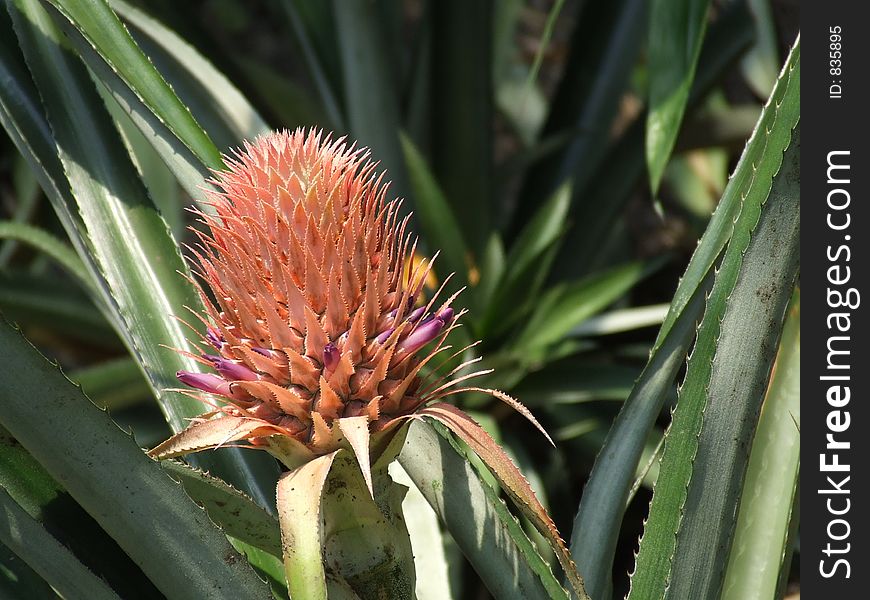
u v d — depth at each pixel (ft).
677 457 2.55
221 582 2.39
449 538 3.79
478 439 2.30
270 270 2.36
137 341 2.76
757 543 2.68
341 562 2.42
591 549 2.68
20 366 2.31
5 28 2.94
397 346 2.37
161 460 2.39
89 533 2.50
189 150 2.72
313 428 2.34
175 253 2.82
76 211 2.85
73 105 2.85
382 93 4.25
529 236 4.26
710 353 2.53
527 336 4.25
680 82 3.13
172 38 3.14
